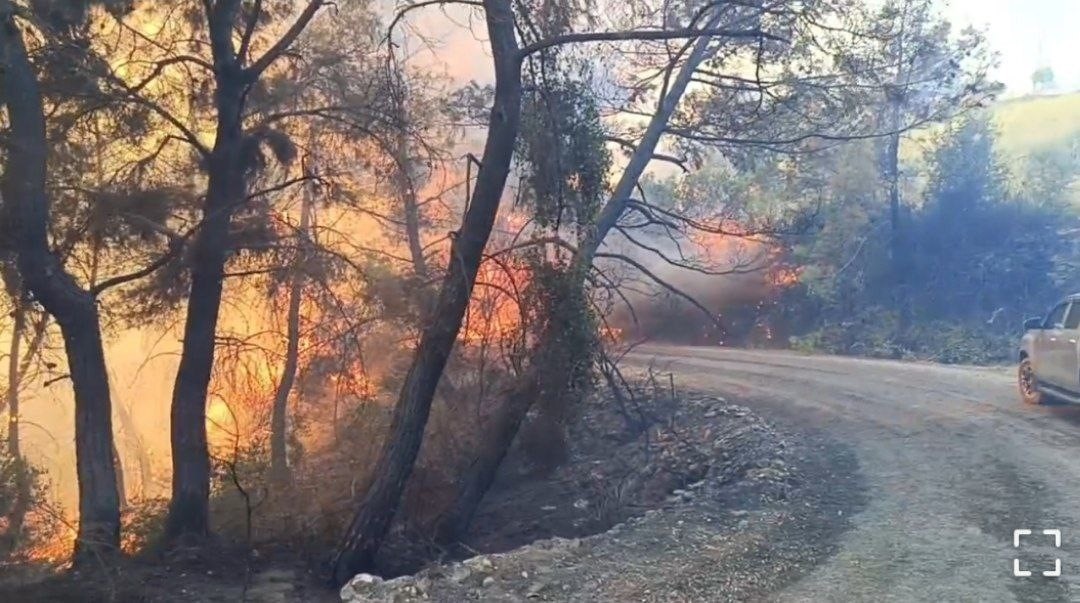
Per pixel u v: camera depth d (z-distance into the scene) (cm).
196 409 1215
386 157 1341
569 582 797
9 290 1116
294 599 938
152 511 1426
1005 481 1052
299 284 1297
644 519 1031
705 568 817
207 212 1191
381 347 1377
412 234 1416
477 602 764
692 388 2022
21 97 991
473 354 1421
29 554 1138
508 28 1145
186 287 1234
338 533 1174
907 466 1178
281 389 1498
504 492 1593
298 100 1316
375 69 1312
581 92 1374
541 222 1308
